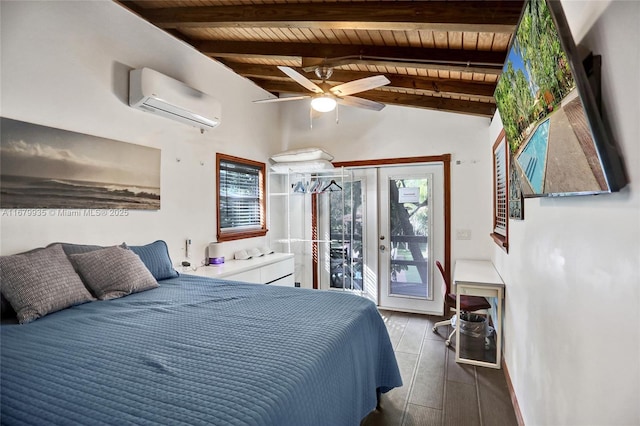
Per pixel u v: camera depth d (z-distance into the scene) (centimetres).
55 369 125
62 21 235
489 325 374
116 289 224
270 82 470
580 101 90
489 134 405
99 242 259
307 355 138
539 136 134
